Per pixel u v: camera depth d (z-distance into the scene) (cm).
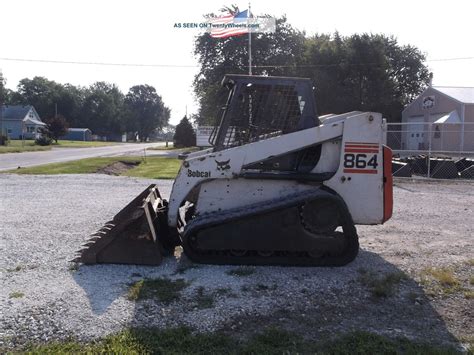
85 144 7119
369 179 571
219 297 458
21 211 942
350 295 473
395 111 4366
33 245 648
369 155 569
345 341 369
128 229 553
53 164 2308
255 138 584
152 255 551
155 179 1647
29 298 447
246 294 467
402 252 638
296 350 355
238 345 363
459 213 970
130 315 413
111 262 554
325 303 451
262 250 545
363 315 426
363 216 573
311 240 542
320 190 553
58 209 969
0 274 520
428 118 3844
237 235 539
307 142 562
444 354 347
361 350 354
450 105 3509
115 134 12888
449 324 409
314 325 403
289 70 4381
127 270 536
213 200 574
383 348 358
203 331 387
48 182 1530
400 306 448
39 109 11819
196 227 538
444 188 1451
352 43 4206
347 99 4091
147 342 362
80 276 514
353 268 555
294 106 582
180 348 357
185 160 570
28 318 402
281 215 539
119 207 998
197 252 554
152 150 5000
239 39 4462
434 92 3741
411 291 487
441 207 1052
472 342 374
